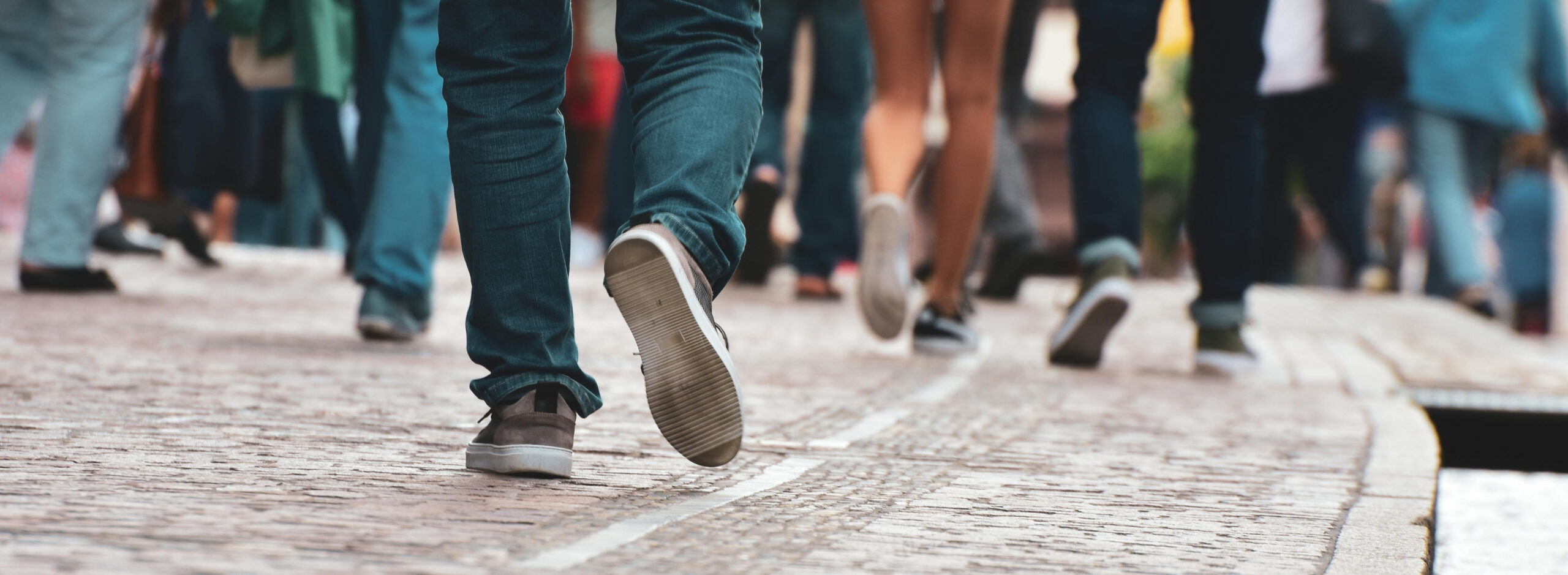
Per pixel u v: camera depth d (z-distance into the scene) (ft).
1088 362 14.33
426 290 13.71
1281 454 9.04
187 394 9.45
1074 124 13.88
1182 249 42.88
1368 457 9.02
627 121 23.31
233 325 14.52
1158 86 42.47
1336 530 6.55
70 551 5.11
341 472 6.94
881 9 13.85
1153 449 9.12
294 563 5.08
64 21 16.20
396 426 8.51
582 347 14.11
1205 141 13.97
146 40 18.06
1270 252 28.07
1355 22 24.80
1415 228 44.68
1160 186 42.39
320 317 16.02
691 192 6.63
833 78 21.63
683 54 6.87
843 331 17.31
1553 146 32.65
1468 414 12.51
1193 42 13.79
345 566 5.06
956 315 15.14
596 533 5.80
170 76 18.06
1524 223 39.17
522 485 6.81
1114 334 19.07
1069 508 6.94
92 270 17.03
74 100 16.28
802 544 5.82
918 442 8.94
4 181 35.29
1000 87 23.08
